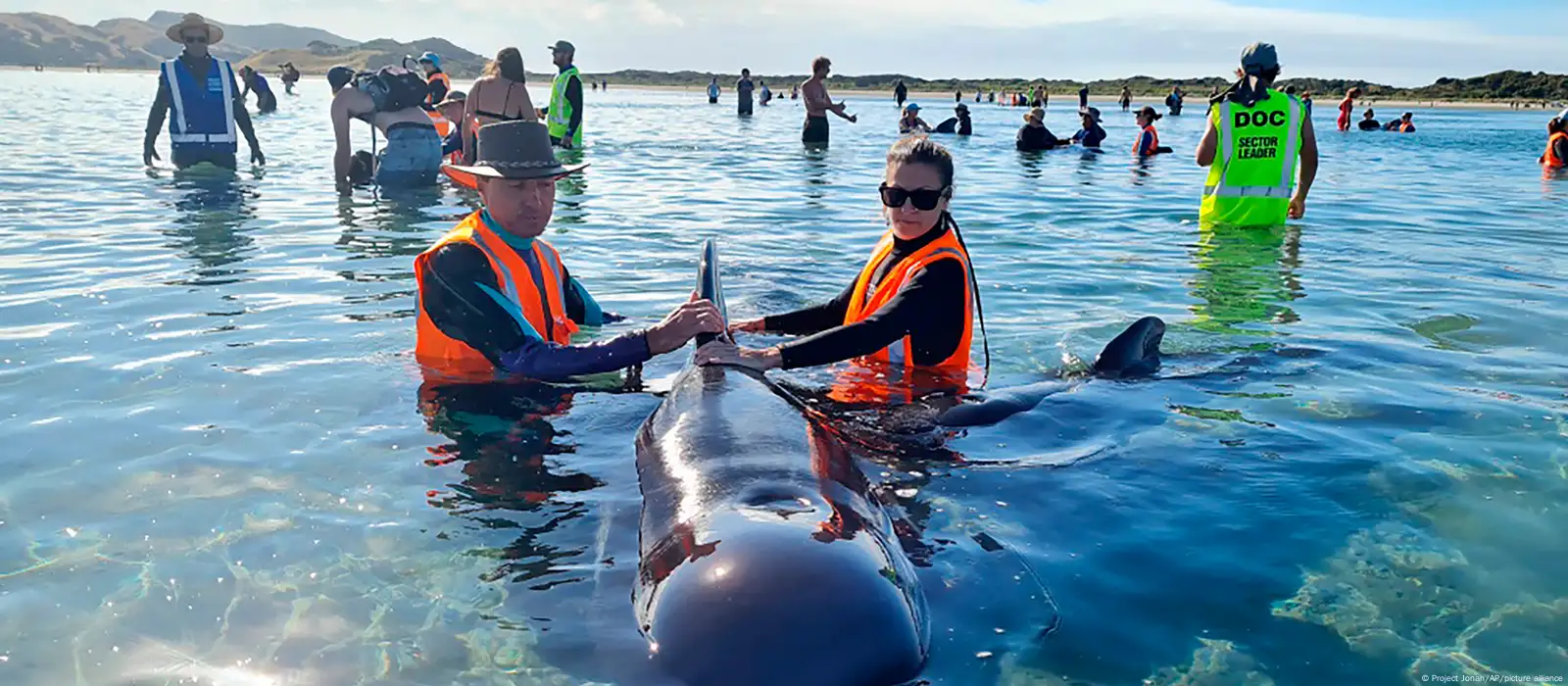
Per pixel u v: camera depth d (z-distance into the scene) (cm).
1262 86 896
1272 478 322
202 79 1139
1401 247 802
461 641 223
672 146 1830
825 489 256
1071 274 670
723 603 206
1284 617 238
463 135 1210
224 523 280
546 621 229
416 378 407
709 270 446
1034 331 514
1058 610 239
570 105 1712
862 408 381
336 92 1054
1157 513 296
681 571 221
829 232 840
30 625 229
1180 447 349
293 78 4431
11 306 512
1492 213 1038
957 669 212
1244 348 484
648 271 652
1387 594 250
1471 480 321
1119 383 424
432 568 256
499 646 221
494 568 255
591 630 223
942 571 255
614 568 252
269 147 1561
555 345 399
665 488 272
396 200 959
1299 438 359
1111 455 341
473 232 425
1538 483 319
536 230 434
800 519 233
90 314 500
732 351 381
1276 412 389
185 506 291
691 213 941
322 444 338
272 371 413
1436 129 3167
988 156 1772
